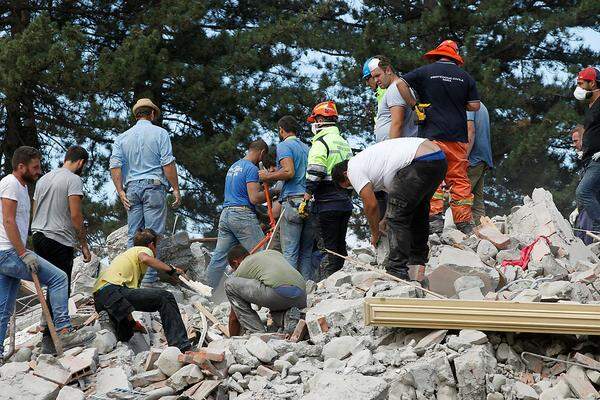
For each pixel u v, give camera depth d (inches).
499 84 1780.3
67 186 747.4
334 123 877.2
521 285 793.6
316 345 697.6
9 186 694.5
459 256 810.2
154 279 921.5
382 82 846.5
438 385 647.8
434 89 849.5
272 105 1752.0
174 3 1733.5
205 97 1734.7
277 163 922.1
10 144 1788.9
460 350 662.5
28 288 908.0
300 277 737.0
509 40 1836.9
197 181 1825.8
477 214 976.9
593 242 944.9
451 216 966.4
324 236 858.8
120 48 1638.8
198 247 1055.6
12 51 1544.0
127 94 1651.1
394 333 700.0
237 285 738.2
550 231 895.1
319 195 856.3
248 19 1883.6
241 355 684.7
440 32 1834.4
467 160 892.6
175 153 1724.9
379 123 871.7
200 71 1702.8
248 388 667.4
